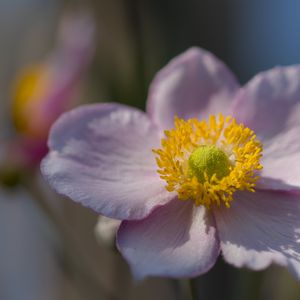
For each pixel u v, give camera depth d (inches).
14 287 13.5
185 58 9.9
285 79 9.7
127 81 10.8
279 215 9.2
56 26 12.4
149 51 10.9
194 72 9.9
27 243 13.4
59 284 12.0
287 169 9.5
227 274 11.5
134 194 9.3
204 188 9.3
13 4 12.9
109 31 11.1
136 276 8.5
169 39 11.2
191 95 9.9
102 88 11.1
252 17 12.2
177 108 9.9
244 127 9.7
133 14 10.8
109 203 9.0
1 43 12.9
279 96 9.7
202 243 9.0
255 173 9.5
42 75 11.7
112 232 9.4
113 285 10.9
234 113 9.7
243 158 9.4
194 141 9.7
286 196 9.3
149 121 9.8
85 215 11.3
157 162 9.4
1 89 12.8
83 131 9.5
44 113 11.3
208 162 9.4
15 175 11.1
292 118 9.7
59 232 10.7
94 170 9.4
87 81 11.2
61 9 12.2
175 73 9.9
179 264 8.7
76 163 9.3
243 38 12.2
